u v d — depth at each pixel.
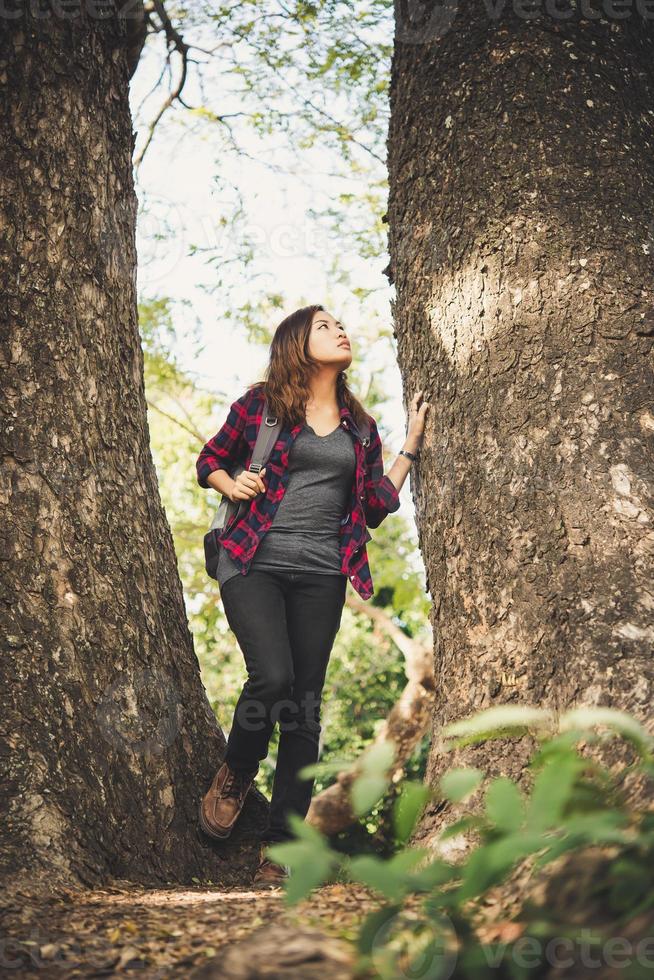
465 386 2.75
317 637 2.81
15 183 2.87
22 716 2.45
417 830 2.43
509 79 2.92
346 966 1.35
